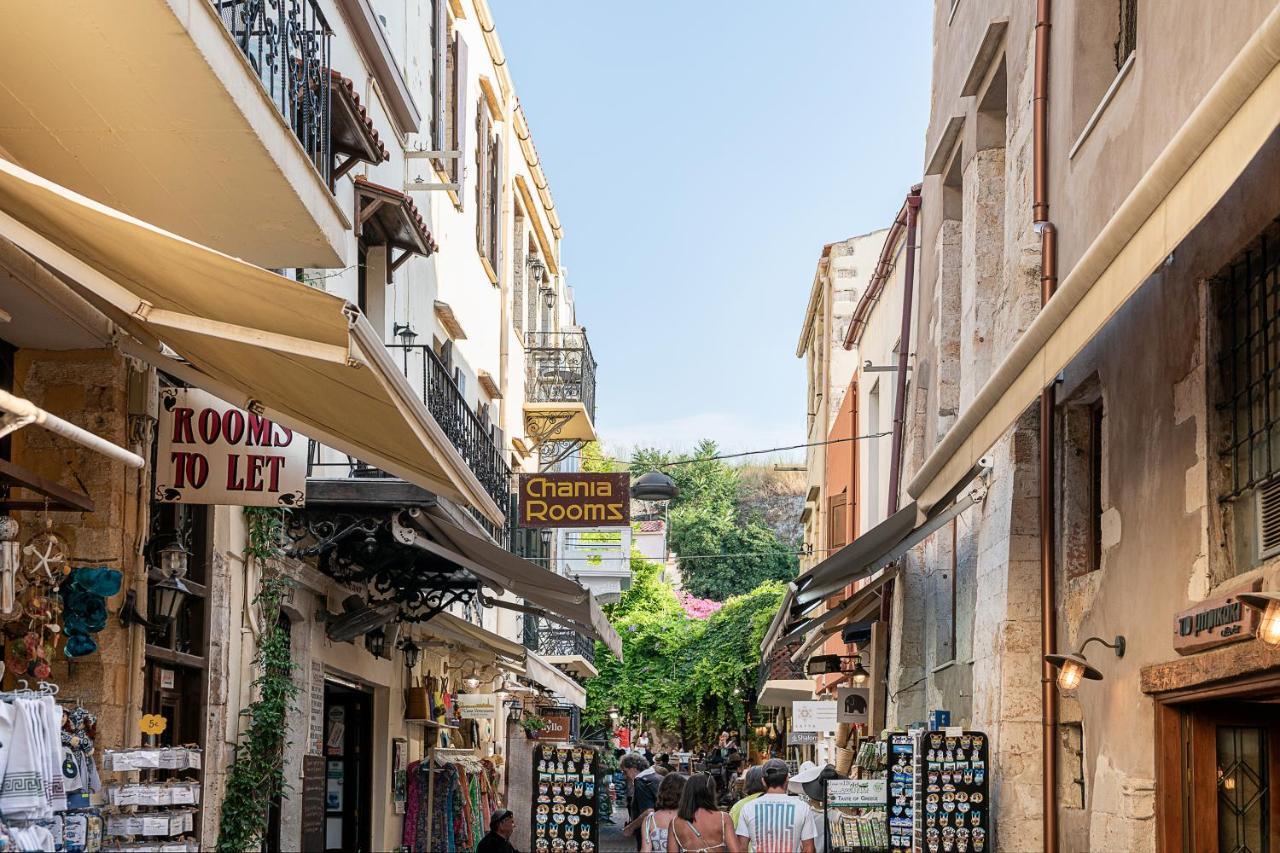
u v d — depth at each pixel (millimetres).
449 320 18281
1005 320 11742
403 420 7301
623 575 34062
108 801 7941
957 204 15289
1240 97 4887
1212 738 8031
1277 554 6914
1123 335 9031
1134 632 8609
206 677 10250
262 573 11492
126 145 7344
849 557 12672
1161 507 8219
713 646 42875
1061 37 10531
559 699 31984
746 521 68625
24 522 8391
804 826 9961
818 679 28297
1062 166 10398
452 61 19438
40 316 7910
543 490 18016
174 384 9383
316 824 13430
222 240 8836
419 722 19531
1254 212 7070
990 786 10914
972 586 12648
